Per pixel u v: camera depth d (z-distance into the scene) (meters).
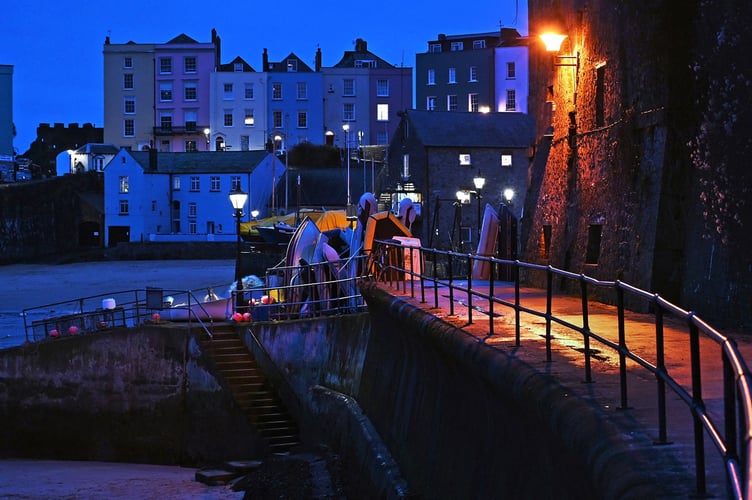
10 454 25.83
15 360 25.94
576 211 18.62
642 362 5.67
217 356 24.30
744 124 12.58
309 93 114.56
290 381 23.44
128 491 20.34
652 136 14.99
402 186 63.97
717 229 13.29
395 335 16.36
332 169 88.69
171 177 101.50
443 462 11.84
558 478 7.14
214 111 116.06
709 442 5.55
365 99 114.25
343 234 31.30
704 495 4.55
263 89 115.12
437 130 65.25
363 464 16.23
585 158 18.16
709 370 8.57
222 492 19.72
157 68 118.38
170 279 73.75
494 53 94.25
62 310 54.38
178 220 101.69
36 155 156.62
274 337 23.86
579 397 6.91
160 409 24.55
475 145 64.50
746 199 12.45
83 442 25.25
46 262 95.75
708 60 13.83
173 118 118.50
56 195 102.06
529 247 21.61
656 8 14.61
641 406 6.59
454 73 95.88
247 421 23.48
